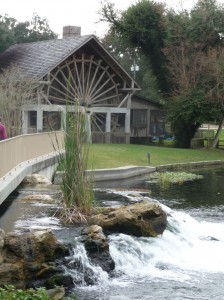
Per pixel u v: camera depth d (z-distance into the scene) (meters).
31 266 9.14
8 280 8.80
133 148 32.47
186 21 39.12
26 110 30.75
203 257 11.65
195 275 10.45
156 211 11.97
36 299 7.27
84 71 36.19
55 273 9.37
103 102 37.28
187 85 36.62
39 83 31.03
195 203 17.59
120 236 11.19
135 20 41.56
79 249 9.88
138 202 13.68
